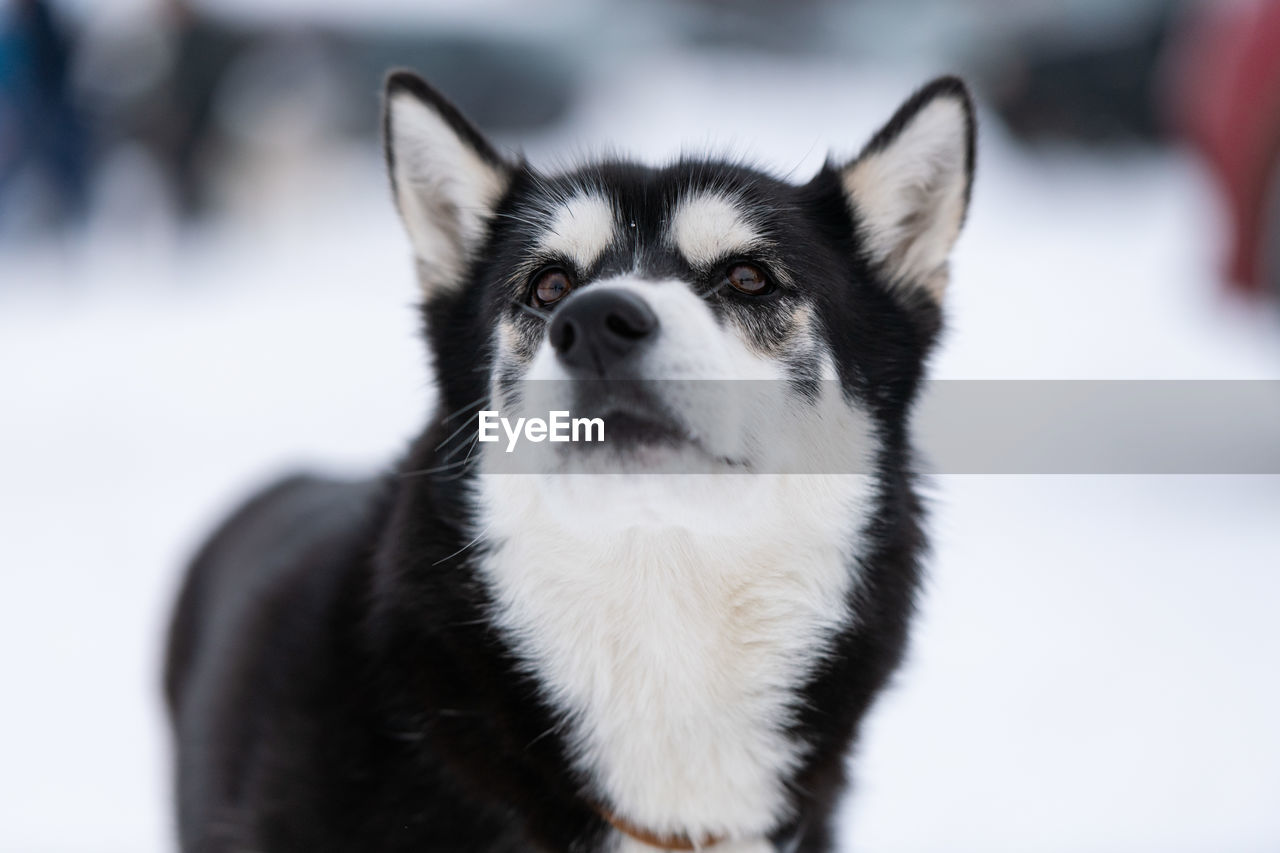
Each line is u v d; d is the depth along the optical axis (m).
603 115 16.62
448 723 2.39
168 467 6.30
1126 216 12.80
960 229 2.84
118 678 4.34
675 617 2.40
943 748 3.92
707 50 19.66
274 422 6.97
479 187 2.87
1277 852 3.36
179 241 11.61
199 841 2.58
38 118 10.40
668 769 2.42
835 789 2.53
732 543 2.39
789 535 2.46
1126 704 4.17
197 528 5.55
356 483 3.38
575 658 2.41
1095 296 9.62
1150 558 5.37
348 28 13.84
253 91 11.93
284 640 2.60
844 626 2.51
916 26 19.42
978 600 4.99
